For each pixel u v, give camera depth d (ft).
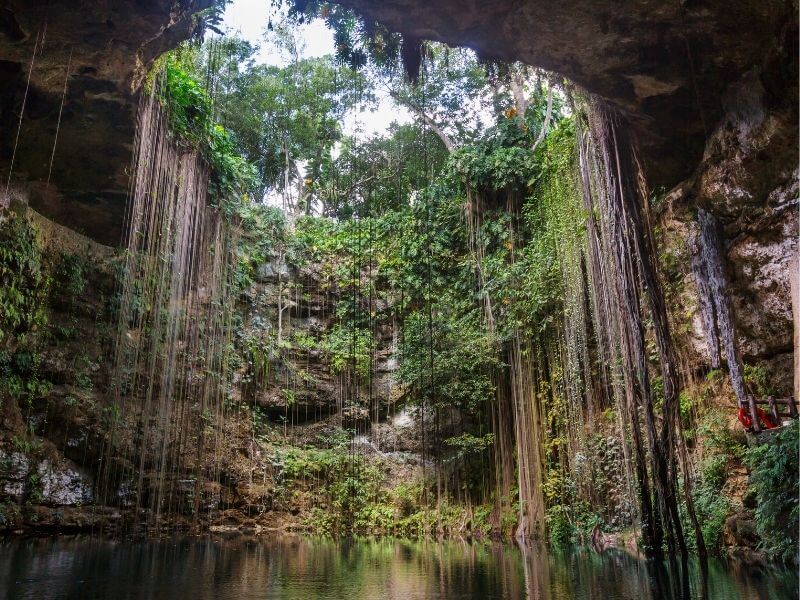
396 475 47.78
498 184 44.06
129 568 17.92
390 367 51.42
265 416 48.49
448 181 48.93
